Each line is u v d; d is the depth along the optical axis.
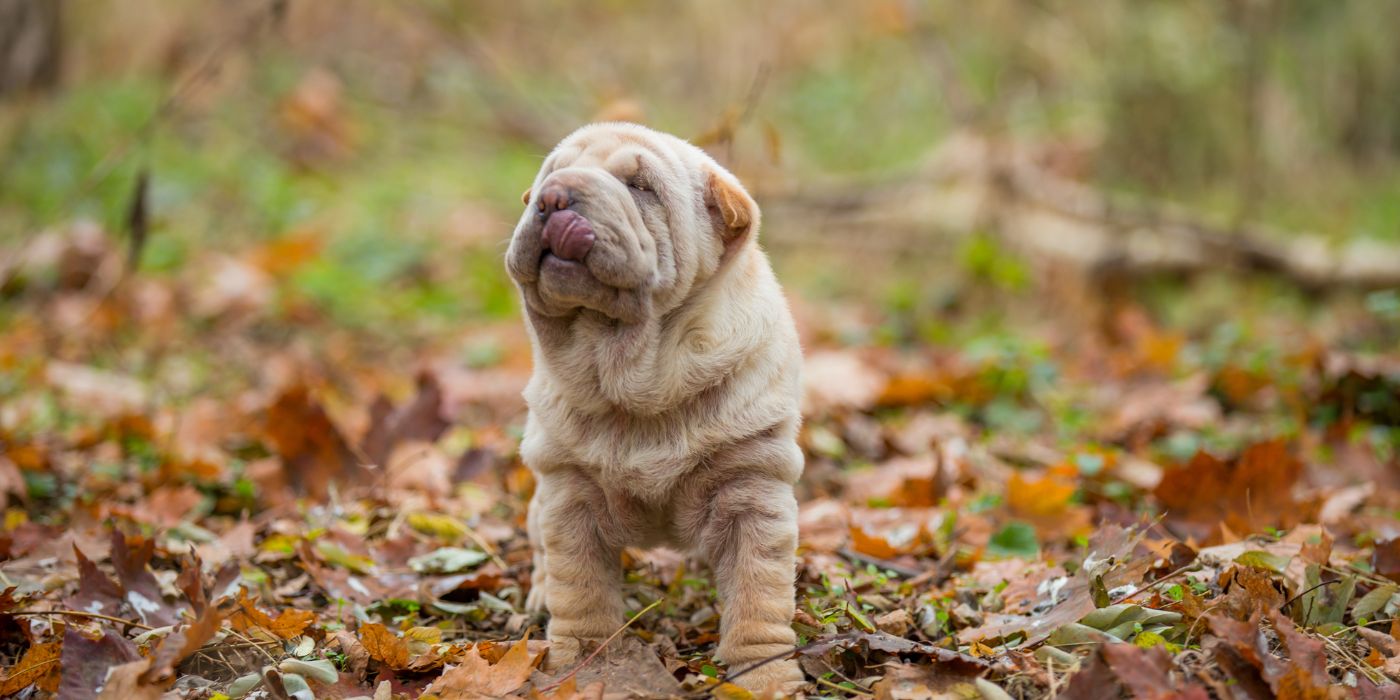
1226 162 14.47
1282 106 15.07
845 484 7.29
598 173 4.27
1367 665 4.28
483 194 14.15
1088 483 6.93
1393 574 5.02
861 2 17.14
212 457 7.26
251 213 12.98
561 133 15.36
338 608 5.16
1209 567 5.03
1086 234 12.34
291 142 14.77
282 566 5.69
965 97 13.81
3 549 5.54
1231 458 6.54
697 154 4.65
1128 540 4.88
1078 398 9.04
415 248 12.43
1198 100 14.40
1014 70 15.19
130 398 8.45
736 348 4.44
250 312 10.66
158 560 5.66
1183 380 9.16
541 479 4.79
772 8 16.70
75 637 4.21
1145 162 14.36
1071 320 11.75
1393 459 6.97
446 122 15.93
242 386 9.09
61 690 4.09
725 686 4.10
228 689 4.27
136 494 6.65
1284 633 4.10
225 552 5.68
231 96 15.19
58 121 14.16
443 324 11.06
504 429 7.94
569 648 4.55
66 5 15.96
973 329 11.44
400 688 4.41
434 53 16.77
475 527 6.25
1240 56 14.42
